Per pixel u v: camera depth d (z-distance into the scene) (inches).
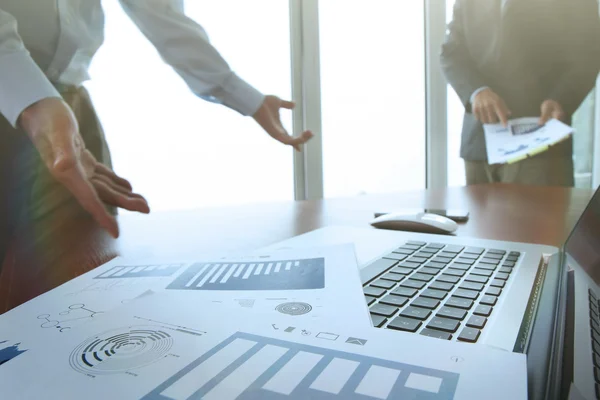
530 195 41.0
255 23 71.5
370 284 14.0
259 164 73.2
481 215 30.1
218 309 11.3
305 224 27.7
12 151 29.5
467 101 62.0
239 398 7.2
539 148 44.7
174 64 36.0
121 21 59.6
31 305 12.6
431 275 15.1
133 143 63.4
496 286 13.7
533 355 8.7
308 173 77.6
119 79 61.1
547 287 13.1
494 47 62.8
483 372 7.9
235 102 36.0
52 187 29.8
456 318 11.1
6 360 8.7
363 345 9.0
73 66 34.7
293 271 15.1
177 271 15.8
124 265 17.1
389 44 81.5
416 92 84.7
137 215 32.5
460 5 65.2
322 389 7.4
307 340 9.3
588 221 16.0
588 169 80.4
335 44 77.9
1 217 29.2
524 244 20.3
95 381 7.8
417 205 35.7
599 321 9.9
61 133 18.8
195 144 67.6
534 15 59.4
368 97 81.0
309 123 76.9
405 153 85.3
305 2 74.3
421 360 8.4
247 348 8.9
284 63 75.1
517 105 62.9
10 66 19.6
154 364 8.3
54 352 8.9
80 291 13.9
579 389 7.1
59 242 23.4
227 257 17.6
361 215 31.0
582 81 59.8
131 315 10.8
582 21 58.5
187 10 65.5
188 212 33.7
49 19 31.2
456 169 87.4
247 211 33.9
